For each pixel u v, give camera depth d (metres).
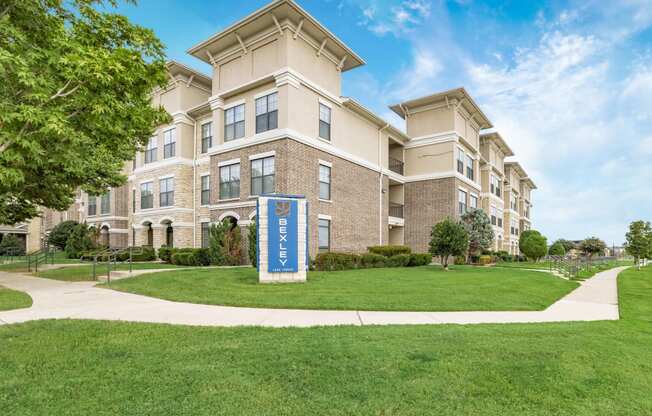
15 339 5.67
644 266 35.81
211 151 21.84
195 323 6.78
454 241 19.50
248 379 4.21
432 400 3.79
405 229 29.09
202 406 3.60
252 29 19.61
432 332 6.16
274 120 19.19
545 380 4.31
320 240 20.25
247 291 10.20
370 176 25.08
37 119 7.02
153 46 9.90
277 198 12.33
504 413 3.57
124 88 8.81
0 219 16.34
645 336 6.51
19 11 8.27
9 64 6.95
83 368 4.52
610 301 10.95
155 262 22.44
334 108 22.06
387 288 10.95
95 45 9.16
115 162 18.62
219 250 18.59
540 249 35.19
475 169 31.89
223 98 21.70
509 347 5.42
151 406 3.60
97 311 7.83
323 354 4.97
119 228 29.22
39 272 16.19
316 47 20.50
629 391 4.12
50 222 39.91
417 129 29.44
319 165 20.52
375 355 4.96
